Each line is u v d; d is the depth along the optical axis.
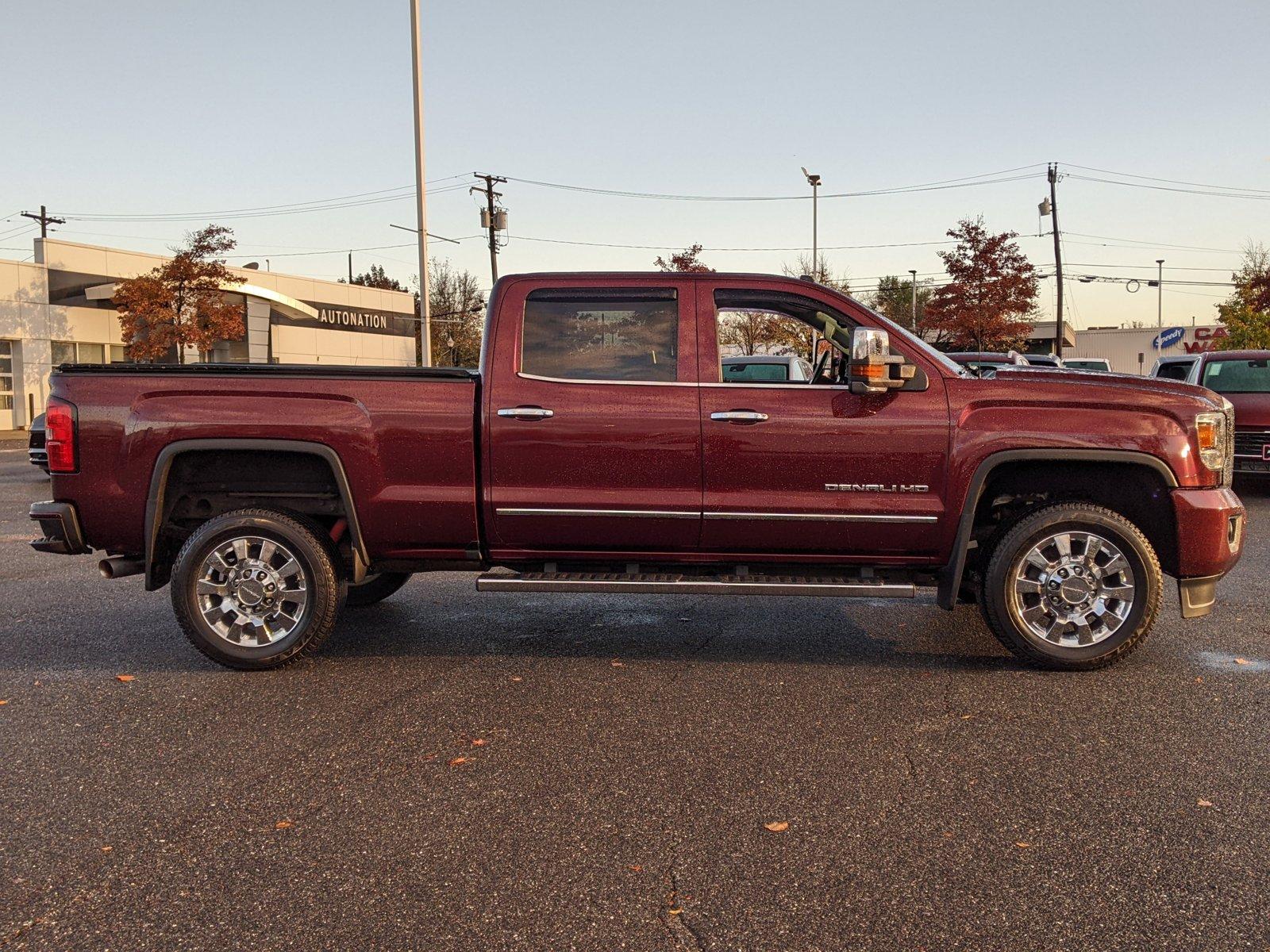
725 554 5.21
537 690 4.82
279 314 40.78
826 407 5.04
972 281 37.00
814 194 42.06
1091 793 3.56
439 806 3.48
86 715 4.50
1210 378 12.81
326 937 2.66
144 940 2.65
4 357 32.22
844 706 4.55
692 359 5.13
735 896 2.86
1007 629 5.03
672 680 4.98
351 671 5.18
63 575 7.96
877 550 5.12
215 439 5.11
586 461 5.11
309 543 5.09
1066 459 4.98
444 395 5.13
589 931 2.68
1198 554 4.96
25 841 3.24
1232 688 4.80
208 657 5.17
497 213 42.50
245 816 3.41
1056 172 45.06
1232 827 3.29
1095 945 2.59
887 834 3.25
